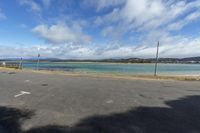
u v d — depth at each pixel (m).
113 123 4.63
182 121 4.86
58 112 5.52
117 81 14.20
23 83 11.97
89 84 11.99
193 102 7.10
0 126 4.37
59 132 4.02
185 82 14.59
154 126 4.46
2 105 6.29
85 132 4.04
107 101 7.08
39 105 6.33
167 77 19.22
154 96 8.23
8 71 23.55
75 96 7.96
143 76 20.05
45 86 10.78
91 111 5.67
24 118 4.94
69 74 20.78
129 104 6.64
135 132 4.08
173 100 7.44
